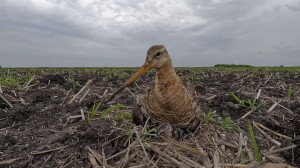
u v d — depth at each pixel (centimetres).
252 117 42
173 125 33
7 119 41
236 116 43
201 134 34
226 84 67
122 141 33
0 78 65
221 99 50
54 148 32
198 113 33
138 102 34
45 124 39
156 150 29
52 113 44
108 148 32
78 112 44
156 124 34
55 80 68
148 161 28
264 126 39
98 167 28
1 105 47
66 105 48
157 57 32
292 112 45
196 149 31
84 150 31
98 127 36
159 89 31
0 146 34
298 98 53
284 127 38
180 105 31
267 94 56
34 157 31
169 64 32
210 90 61
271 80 70
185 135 34
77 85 65
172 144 31
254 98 46
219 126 37
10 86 61
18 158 31
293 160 30
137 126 34
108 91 59
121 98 53
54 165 29
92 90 60
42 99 52
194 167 28
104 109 46
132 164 28
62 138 34
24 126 39
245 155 31
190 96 32
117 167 28
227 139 34
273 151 32
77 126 38
